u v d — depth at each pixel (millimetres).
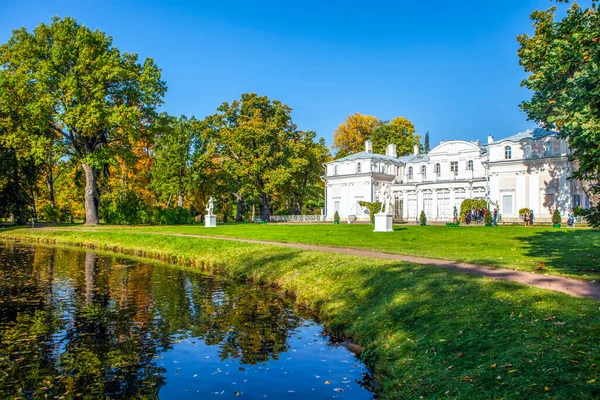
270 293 16156
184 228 42188
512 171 52312
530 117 28047
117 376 8484
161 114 48062
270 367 8977
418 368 7758
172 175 60000
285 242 26672
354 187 67688
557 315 8266
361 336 10367
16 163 46031
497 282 11266
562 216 48156
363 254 19125
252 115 62312
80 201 65062
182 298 15242
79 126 39438
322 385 8102
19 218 49750
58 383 8133
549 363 6422
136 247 30609
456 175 62250
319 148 76938
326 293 14039
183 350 9961
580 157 12570
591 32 12664
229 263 21938
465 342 8062
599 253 17719
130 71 42594
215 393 7750
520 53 33375
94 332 11258
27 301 14594
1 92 39469
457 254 18391
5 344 10273
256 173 59594
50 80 39625
